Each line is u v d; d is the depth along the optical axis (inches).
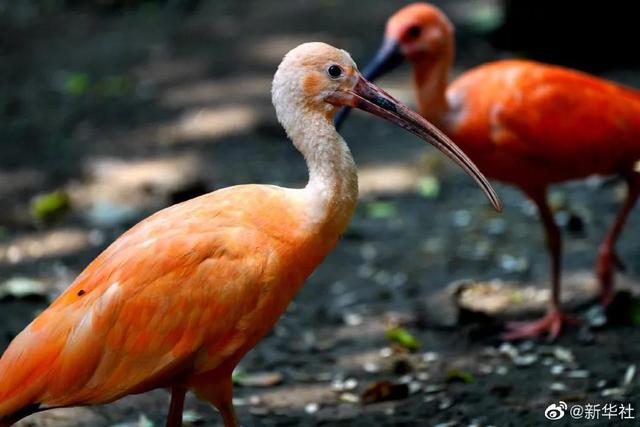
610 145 429.7
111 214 568.4
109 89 772.6
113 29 921.5
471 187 607.5
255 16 936.9
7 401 280.7
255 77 782.5
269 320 297.0
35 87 781.9
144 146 672.4
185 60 829.8
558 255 435.8
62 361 281.4
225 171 628.4
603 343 420.5
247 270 289.6
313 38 855.1
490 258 515.5
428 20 444.8
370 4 952.3
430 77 442.9
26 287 475.2
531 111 422.3
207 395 304.2
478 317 446.6
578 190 598.5
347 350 430.9
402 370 406.0
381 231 554.9
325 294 487.8
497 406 371.9
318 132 305.9
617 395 370.6
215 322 288.2
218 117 713.0
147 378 287.7
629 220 553.0
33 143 681.6
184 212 299.3
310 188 302.7
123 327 283.9
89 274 292.8
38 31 920.9
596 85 435.2
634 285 470.9
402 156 648.4
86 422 363.3
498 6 861.2
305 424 368.2
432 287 489.7
